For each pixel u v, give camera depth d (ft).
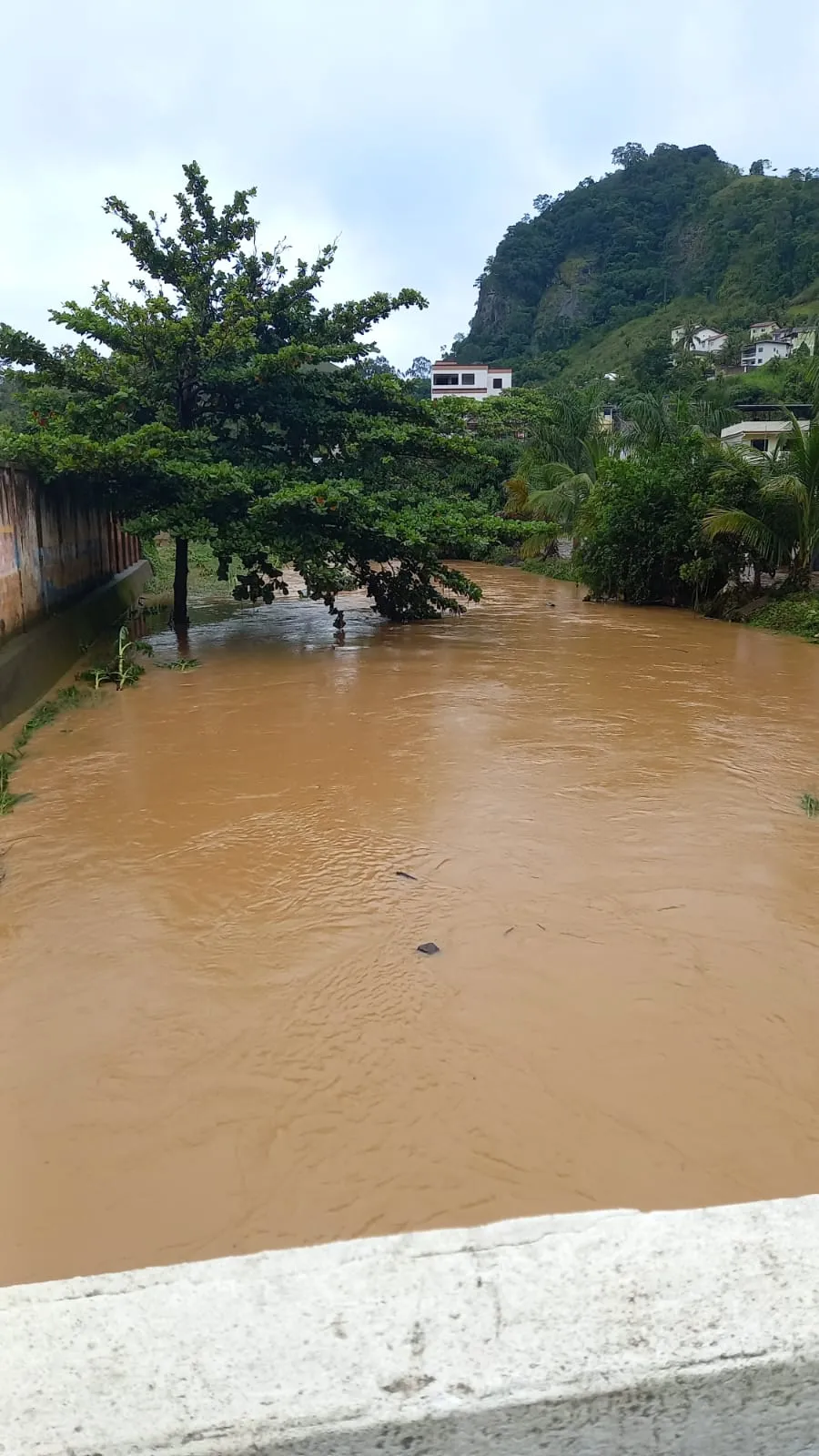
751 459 56.24
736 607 54.34
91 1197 9.65
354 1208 9.45
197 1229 9.22
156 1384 3.89
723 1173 9.92
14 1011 12.96
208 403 44.14
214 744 25.75
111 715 29.40
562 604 61.98
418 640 45.19
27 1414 3.79
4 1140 10.47
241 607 57.57
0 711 27.61
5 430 33.78
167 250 42.83
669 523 57.62
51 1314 4.21
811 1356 4.03
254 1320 4.16
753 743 26.04
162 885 16.81
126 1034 12.41
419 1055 11.86
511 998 13.10
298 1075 11.52
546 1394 3.87
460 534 41.88
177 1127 10.65
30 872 17.48
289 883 16.79
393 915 15.53
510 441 101.86
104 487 41.09
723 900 16.12
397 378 47.70
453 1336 4.08
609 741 26.08
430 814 20.07
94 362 39.45
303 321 43.60
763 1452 4.21
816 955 14.39
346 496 38.86
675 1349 4.02
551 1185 9.73
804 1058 11.88
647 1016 12.69
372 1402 3.82
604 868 17.37
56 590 38.65
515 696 32.07
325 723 28.12
